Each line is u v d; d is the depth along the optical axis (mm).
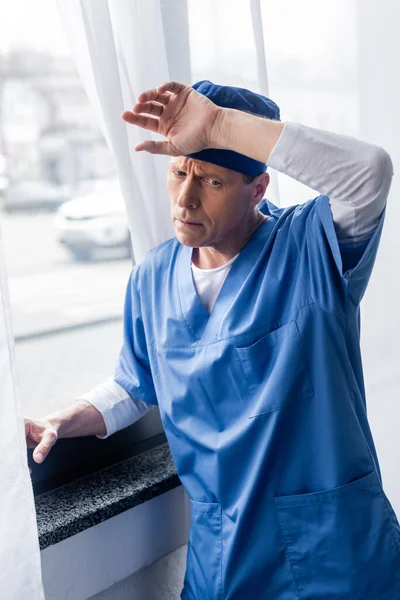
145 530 1460
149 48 1330
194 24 1426
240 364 1184
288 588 1204
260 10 1458
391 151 1706
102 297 1454
